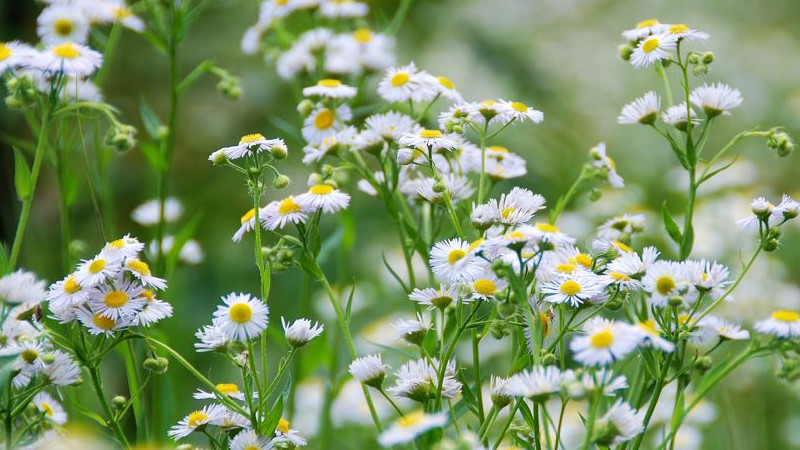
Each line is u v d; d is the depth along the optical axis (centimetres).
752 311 126
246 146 102
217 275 155
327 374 119
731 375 125
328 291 103
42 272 123
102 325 100
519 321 102
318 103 113
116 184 165
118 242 102
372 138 108
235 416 101
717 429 122
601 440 96
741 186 150
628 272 100
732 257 135
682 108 105
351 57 118
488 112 105
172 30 116
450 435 105
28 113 113
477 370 102
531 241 99
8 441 99
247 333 100
